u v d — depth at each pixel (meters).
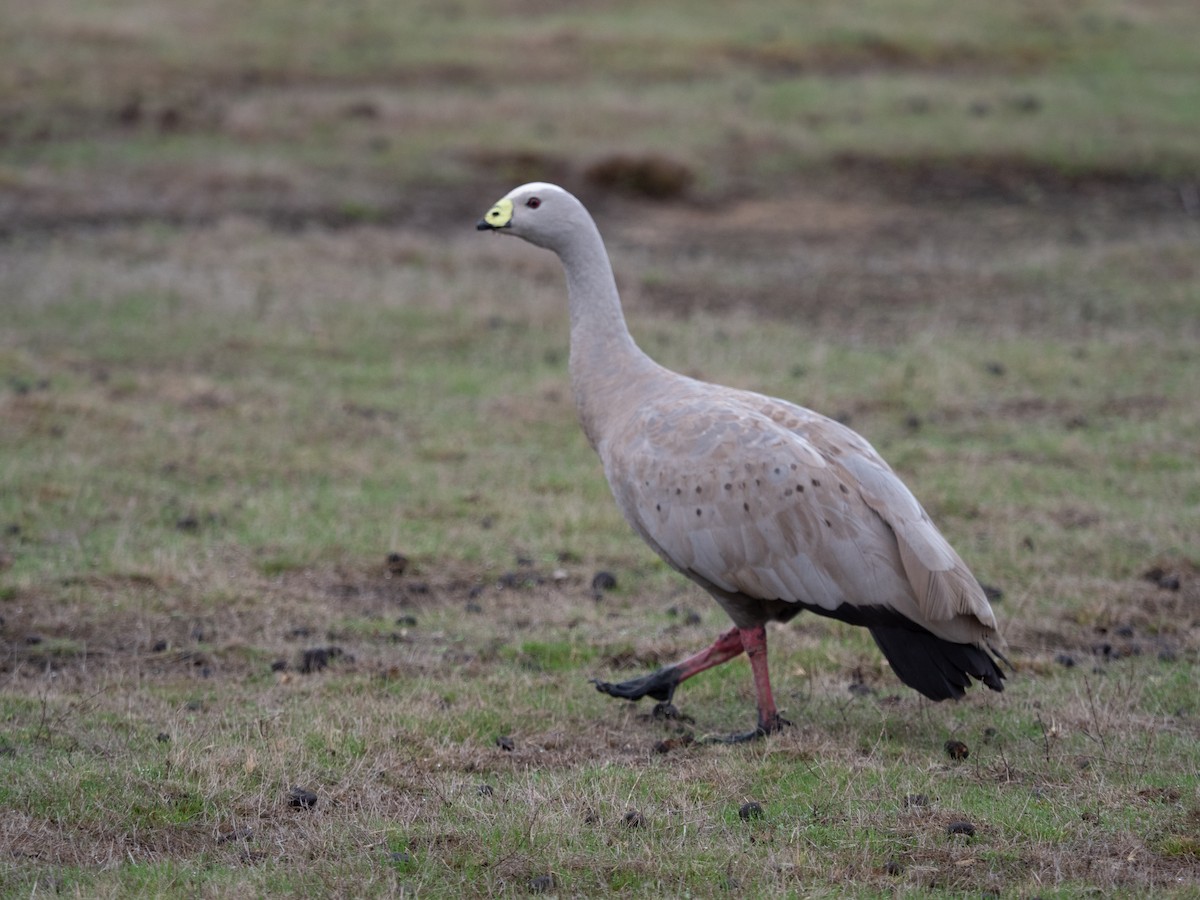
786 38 38.59
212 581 11.02
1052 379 17.16
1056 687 9.29
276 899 6.39
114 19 36.88
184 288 20.00
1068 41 39.16
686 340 18.47
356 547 11.91
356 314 19.39
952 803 7.41
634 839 6.99
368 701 8.84
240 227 23.59
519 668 9.70
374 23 38.94
